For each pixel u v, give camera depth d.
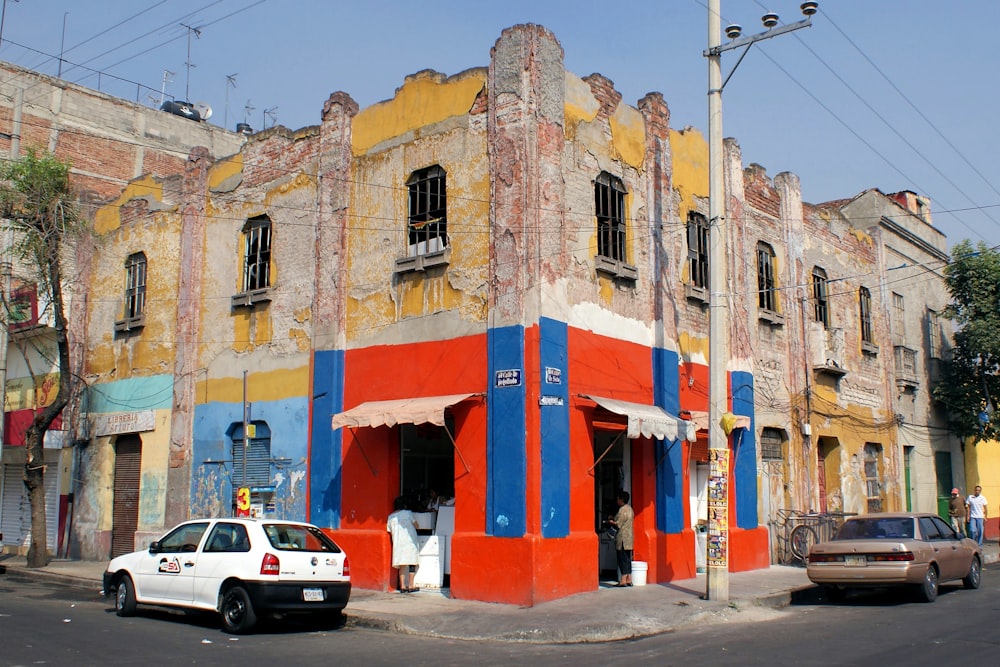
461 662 9.96
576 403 15.13
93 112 30.62
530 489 13.96
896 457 26.56
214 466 19.20
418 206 16.53
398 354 16.25
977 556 17.11
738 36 14.67
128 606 13.49
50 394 24.72
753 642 11.09
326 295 17.50
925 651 10.02
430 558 15.73
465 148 15.83
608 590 15.26
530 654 10.57
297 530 12.93
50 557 22.08
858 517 16.38
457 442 14.99
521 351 14.34
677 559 17.12
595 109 16.69
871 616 13.27
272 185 19.22
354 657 10.27
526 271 14.59
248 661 9.89
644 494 16.78
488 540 14.17
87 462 22.50
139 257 22.36
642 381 16.92
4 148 28.27
